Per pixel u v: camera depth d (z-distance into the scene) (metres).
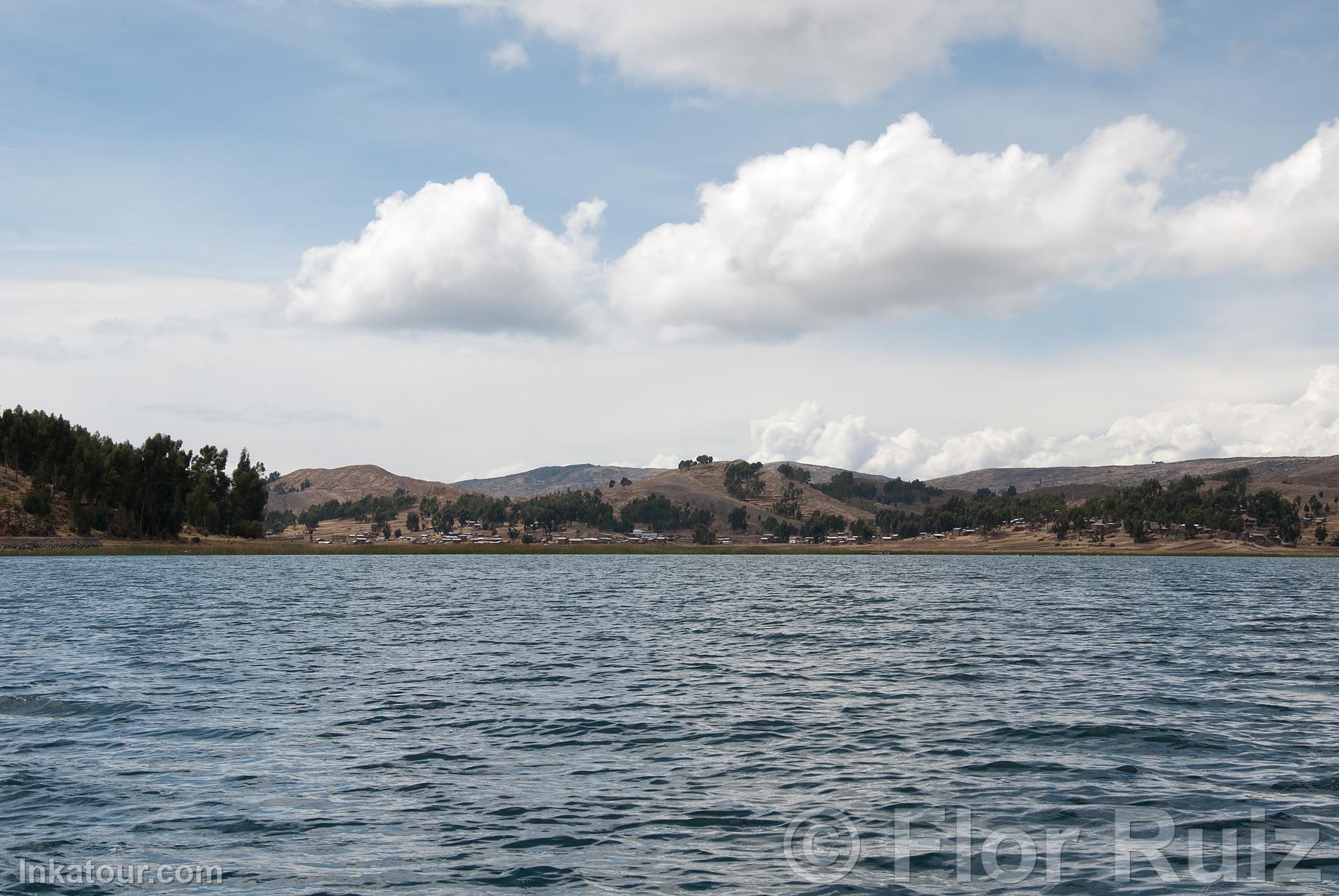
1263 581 157.38
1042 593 116.75
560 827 21.14
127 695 37.06
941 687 39.91
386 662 47.38
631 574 178.12
